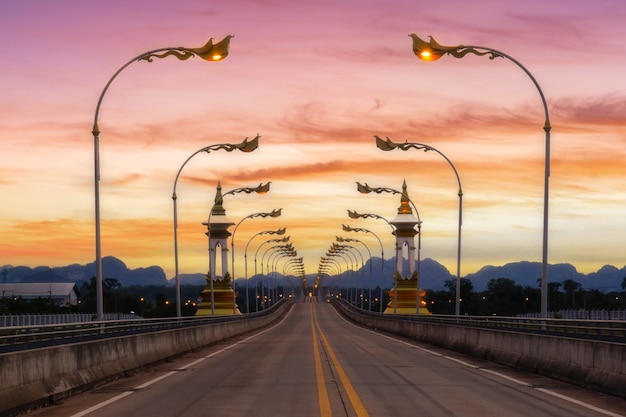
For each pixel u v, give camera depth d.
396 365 32.31
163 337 36.66
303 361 35.00
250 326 91.06
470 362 34.53
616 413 17.42
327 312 190.00
